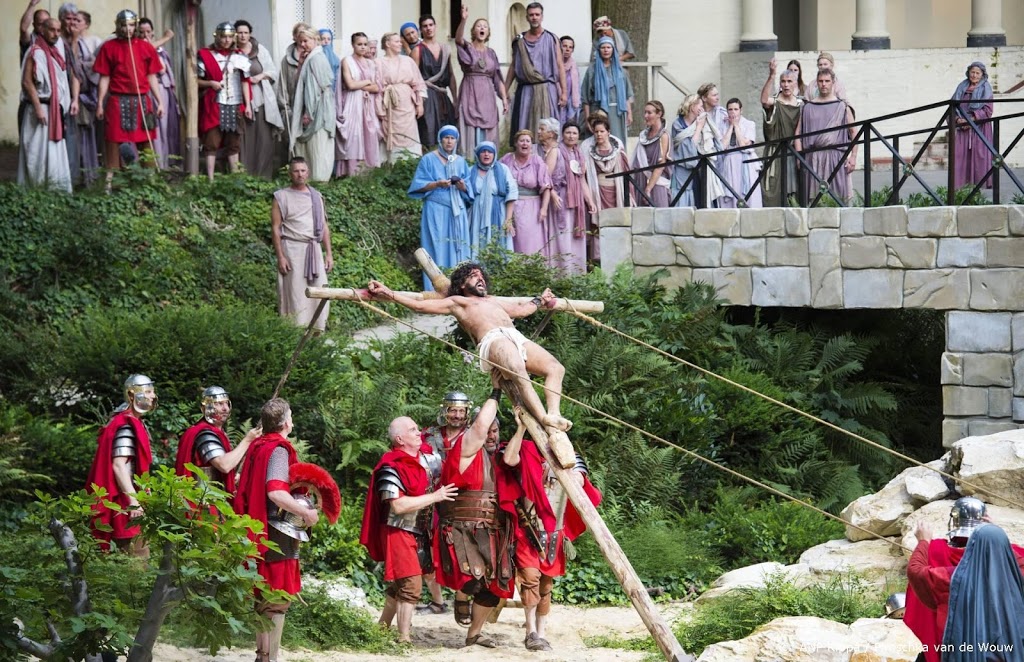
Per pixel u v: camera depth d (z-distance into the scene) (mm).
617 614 23203
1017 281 29516
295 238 31812
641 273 34094
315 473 18031
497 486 20000
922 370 34438
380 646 19969
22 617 15398
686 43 58688
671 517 27281
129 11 35219
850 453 30859
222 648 18422
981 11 59094
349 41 46781
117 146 35281
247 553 15180
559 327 30312
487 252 33125
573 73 43750
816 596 20859
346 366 28391
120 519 19828
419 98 42031
